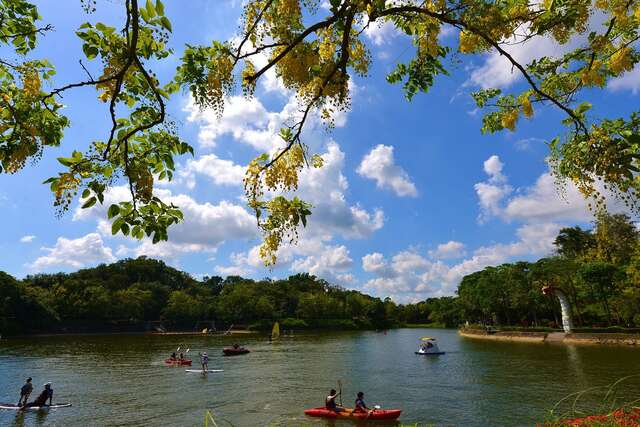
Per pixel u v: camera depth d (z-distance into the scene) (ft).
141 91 17.93
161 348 202.49
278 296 440.45
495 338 225.76
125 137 15.93
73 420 70.59
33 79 19.02
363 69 18.81
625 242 212.64
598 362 113.70
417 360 145.07
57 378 111.86
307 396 87.25
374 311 470.39
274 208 18.15
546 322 245.65
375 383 100.63
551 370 105.70
